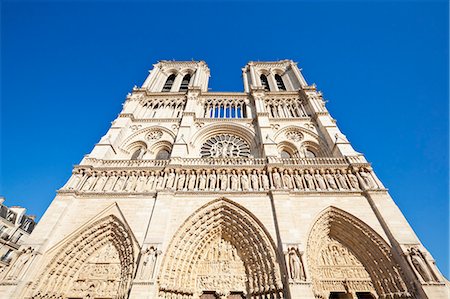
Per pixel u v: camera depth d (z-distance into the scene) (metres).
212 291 20.75
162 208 23.75
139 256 20.56
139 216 23.62
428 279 18.30
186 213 23.66
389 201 24.17
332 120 39.22
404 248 20.31
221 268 22.02
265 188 25.81
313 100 42.75
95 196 25.61
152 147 35.91
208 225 24.00
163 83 52.16
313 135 36.84
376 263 21.31
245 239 22.97
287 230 21.48
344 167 28.28
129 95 44.59
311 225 22.69
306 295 17.42
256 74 53.44
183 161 30.11
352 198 25.02
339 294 20.58
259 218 23.02
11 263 20.02
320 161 29.94
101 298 20.02
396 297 19.12
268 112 41.50
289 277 18.47
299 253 19.78
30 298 18.81
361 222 22.98
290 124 38.91
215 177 27.58
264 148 31.70
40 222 22.67
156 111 42.75
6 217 51.69
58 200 24.66
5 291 18.31
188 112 39.50
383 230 22.27
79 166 28.19
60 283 20.64
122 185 26.95
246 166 28.39
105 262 22.14
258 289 19.84
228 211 24.56
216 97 45.34
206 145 37.50
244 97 45.47
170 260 20.72
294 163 29.95
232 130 39.03
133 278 19.33
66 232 22.70
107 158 31.64
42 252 20.81
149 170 28.41
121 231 23.08
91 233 23.27
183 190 25.77
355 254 22.83
